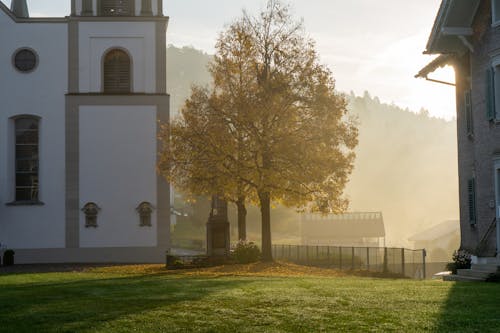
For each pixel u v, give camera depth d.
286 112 31.94
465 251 25.98
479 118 25.17
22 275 27.11
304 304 14.13
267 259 34.22
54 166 39.88
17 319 13.19
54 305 14.98
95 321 12.77
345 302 14.34
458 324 11.52
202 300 15.16
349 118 32.91
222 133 31.83
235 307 13.96
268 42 33.31
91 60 40.28
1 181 39.69
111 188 39.81
